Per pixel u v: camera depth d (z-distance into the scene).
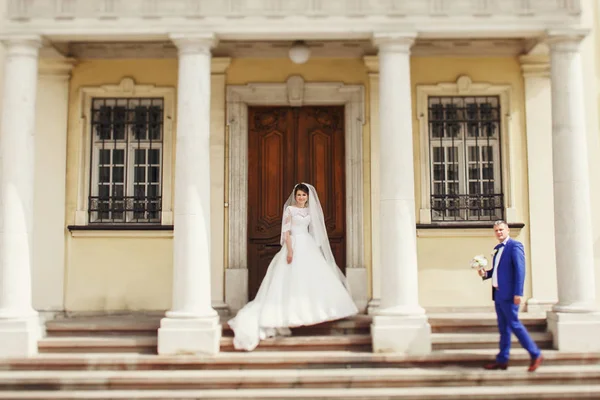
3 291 7.41
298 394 6.54
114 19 7.65
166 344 7.29
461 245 9.15
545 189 9.18
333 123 9.48
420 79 9.38
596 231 8.85
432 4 7.67
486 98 9.48
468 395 6.50
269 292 7.78
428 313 8.90
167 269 9.10
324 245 8.24
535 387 6.71
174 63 9.39
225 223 9.19
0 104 8.65
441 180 9.38
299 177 9.47
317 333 7.92
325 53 9.30
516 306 6.94
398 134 7.57
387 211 7.54
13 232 7.48
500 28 7.65
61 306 8.98
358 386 6.78
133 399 6.50
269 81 9.34
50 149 9.16
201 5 7.65
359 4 7.67
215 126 9.27
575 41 7.75
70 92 9.32
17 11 7.65
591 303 7.54
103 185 9.36
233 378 6.78
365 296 9.02
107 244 9.13
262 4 7.68
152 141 9.41
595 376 6.85
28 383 6.76
